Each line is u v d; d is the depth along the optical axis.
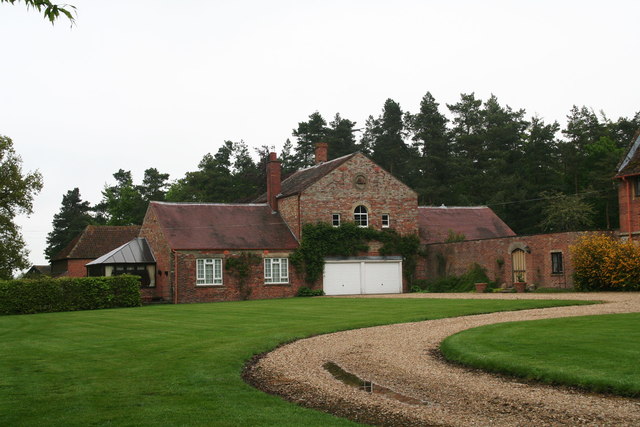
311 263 44.06
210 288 41.38
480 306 25.41
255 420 8.88
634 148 34.12
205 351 15.12
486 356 13.05
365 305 29.58
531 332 15.98
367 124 87.38
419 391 10.93
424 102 76.81
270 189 48.12
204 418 9.00
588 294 30.28
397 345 16.00
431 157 72.62
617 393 9.99
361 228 45.69
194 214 44.81
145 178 95.19
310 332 18.80
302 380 12.06
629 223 33.16
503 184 67.94
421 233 49.12
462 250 43.25
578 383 10.55
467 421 8.94
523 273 37.78
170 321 23.58
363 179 46.22
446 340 15.59
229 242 42.78
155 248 44.00
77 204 103.75
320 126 85.38
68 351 15.73
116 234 59.66
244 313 26.78
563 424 8.62
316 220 44.72
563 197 61.09
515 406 9.62
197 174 80.00
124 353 15.20
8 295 32.28
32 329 21.88
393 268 46.44
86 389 11.05
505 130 76.31
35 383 11.62
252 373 12.91
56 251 94.06
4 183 44.41
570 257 34.31
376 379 12.03
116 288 35.16
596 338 14.40
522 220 66.75
